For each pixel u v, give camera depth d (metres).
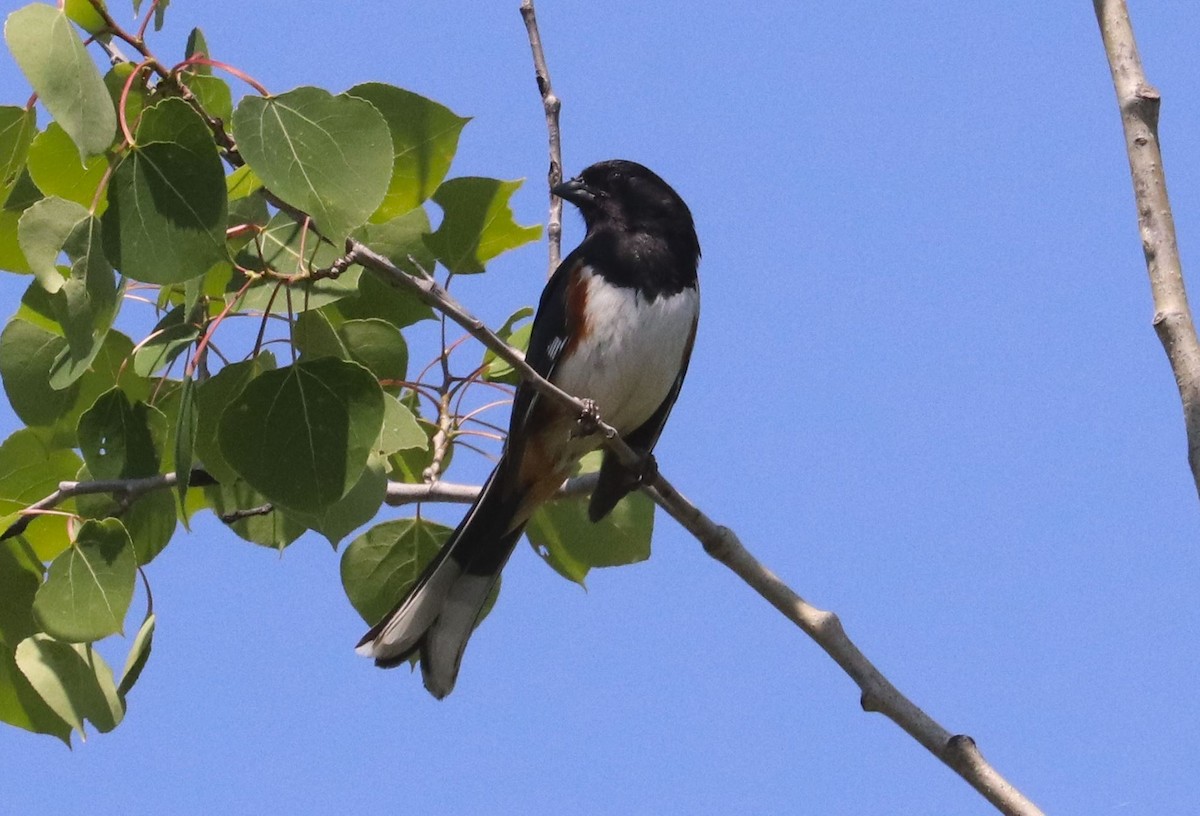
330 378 7.18
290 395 7.17
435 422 9.34
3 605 7.96
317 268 7.96
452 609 8.88
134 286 8.18
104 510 8.02
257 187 7.98
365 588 9.08
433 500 8.87
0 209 7.70
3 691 7.91
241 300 7.95
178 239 6.53
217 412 7.59
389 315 9.10
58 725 7.92
